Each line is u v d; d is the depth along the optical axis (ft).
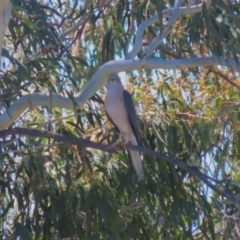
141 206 39.42
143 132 39.73
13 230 38.83
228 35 34.81
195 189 39.75
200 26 37.81
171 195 39.73
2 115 33.53
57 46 36.50
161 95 40.37
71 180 37.86
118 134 40.22
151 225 40.27
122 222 38.68
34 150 38.52
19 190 38.81
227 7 35.32
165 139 39.47
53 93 33.37
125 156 39.86
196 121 40.04
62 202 38.14
